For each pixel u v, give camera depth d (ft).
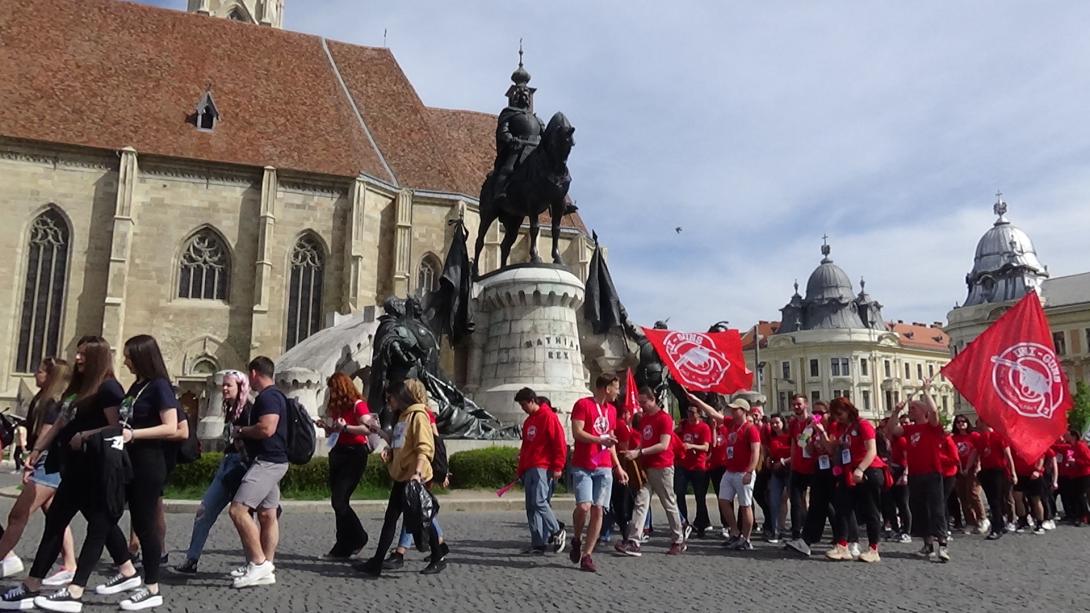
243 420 26.68
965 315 274.77
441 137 174.40
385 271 147.23
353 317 97.86
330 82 164.96
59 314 128.77
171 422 21.85
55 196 129.59
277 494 26.02
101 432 20.67
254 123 147.84
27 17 143.74
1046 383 36.94
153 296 132.77
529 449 32.86
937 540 34.71
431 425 27.96
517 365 65.92
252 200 139.95
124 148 131.34
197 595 23.07
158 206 134.62
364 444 30.78
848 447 33.86
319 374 69.05
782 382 317.63
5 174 127.03
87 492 21.04
